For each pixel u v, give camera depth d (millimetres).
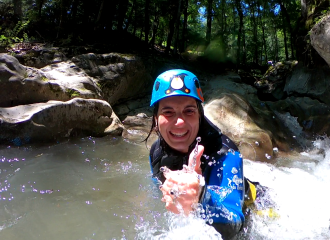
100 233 939
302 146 3049
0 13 5207
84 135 2354
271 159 2477
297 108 3922
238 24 9477
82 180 1430
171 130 892
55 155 1811
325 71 4129
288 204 1232
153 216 1047
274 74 5676
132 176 1520
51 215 1055
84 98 2553
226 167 909
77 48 3852
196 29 10594
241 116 2977
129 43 5652
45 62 3350
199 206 736
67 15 5492
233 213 788
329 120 3490
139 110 3598
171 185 711
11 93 2156
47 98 2322
